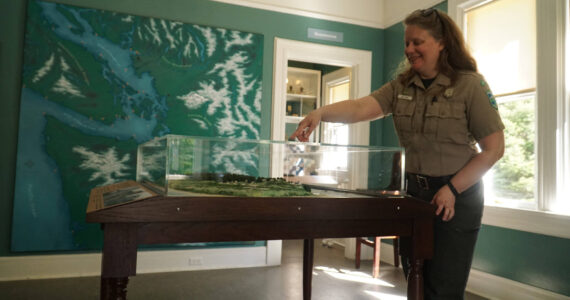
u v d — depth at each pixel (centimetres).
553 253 286
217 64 410
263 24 432
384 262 454
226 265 412
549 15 294
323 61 461
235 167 159
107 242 134
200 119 405
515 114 325
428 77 180
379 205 167
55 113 361
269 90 433
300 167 167
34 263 357
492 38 345
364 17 474
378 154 171
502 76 335
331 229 162
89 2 372
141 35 387
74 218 366
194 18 407
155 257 390
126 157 382
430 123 172
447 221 171
